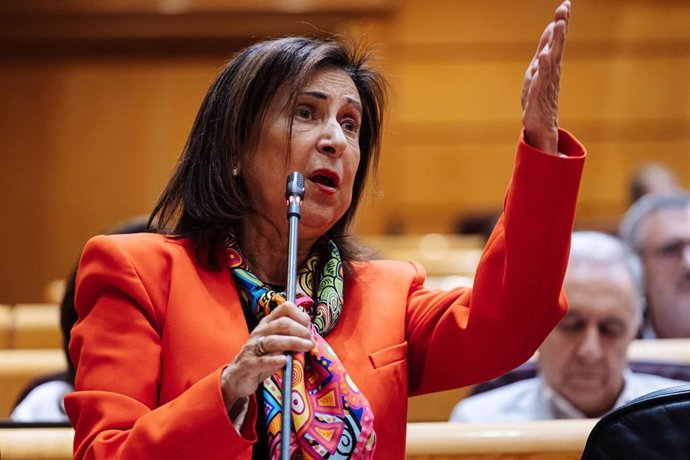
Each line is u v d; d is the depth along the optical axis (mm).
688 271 6844
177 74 12656
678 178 12898
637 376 5148
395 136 13000
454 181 12977
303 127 3182
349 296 3260
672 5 12930
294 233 2854
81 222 12703
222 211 3170
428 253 9602
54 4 12500
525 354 3074
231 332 2990
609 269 4848
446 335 3143
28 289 12703
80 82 12750
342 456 2846
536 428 3738
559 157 2889
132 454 2660
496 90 12953
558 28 2820
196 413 2650
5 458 3783
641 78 12953
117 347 2936
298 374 2928
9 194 12727
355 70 3404
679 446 2617
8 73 12758
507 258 2969
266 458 2980
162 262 3100
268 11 12328
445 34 12930
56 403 5332
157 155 12688
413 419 5523
